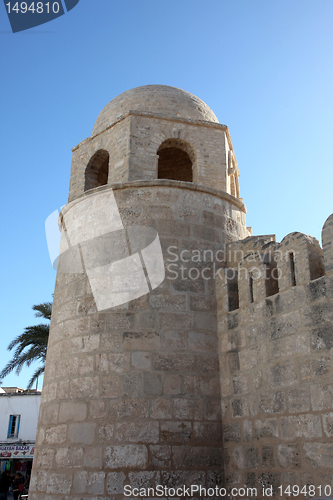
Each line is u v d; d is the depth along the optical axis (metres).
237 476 7.95
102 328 8.98
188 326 9.05
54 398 9.07
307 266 7.62
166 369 8.60
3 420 32.66
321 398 6.80
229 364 8.75
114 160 11.62
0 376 20.67
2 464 31.55
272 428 7.50
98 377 8.60
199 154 11.85
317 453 6.66
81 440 8.26
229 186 12.55
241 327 8.71
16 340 20.48
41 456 8.80
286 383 7.44
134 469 7.83
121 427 8.12
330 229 7.36
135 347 8.70
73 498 7.90
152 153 11.46
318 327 7.14
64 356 9.27
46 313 21.22
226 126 12.30
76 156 12.88
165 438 8.09
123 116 11.76
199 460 8.12
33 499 8.59
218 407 8.66
